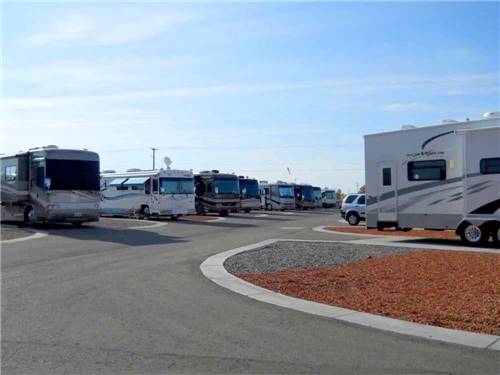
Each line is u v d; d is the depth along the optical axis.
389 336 7.61
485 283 10.98
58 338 7.47
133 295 10.47
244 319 8.56
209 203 44.03
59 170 27.03
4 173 29.75
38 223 28.97
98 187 28.12
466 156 19.12
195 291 10.88
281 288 11.12
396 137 20.94
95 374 6.08
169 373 6.11
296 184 59.88
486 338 7.50
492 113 19.00
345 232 26.16
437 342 7.32
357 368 6.29
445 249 17.62
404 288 10.77
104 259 15.91
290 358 6.65
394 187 20.95
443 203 19.84
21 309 9.25
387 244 19.23
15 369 6.24
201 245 19.94
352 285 11.27
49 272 13.40
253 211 55.44
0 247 19.06
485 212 18.80
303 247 18.27
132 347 7.07
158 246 19.59
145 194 37.50
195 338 7.49
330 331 7.86
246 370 6.21
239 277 12.53
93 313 8.95
